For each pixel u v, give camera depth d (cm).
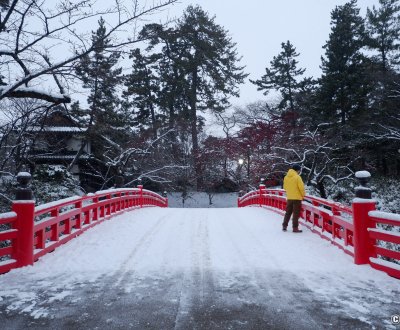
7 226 1231
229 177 3641
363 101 2658
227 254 752
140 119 3525
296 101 3466
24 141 1550
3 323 418
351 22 2869
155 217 1376
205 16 3148
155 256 737
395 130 2538
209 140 3478
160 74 3234
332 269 623
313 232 985
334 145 2320
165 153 3178
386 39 3309
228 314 440
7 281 571
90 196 1064
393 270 573
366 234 639
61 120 1728
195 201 3622
